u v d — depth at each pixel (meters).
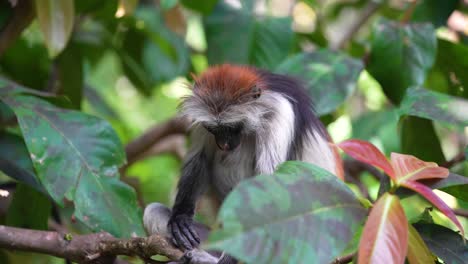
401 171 5.84
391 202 5.41
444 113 7.91
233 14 12.24
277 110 9.23
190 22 19.44
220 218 4.70
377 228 5.28
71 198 7.82
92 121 8.38
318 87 10.77
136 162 16.23
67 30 9.32
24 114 8.18
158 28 14.04
